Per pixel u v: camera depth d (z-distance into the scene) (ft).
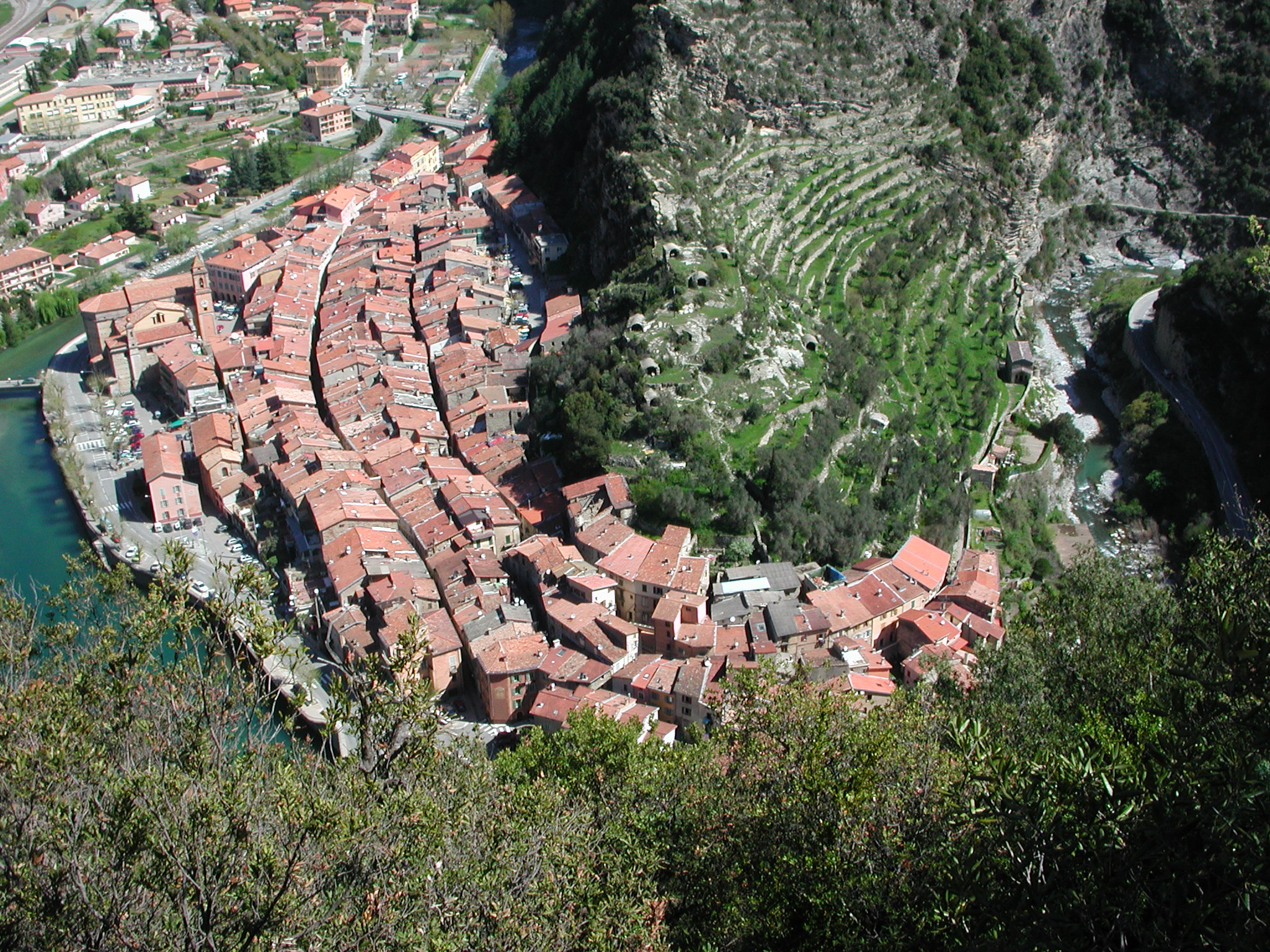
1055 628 254.06
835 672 440.04
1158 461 625.00
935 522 557.33
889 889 160.35
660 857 208.95
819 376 606.55
